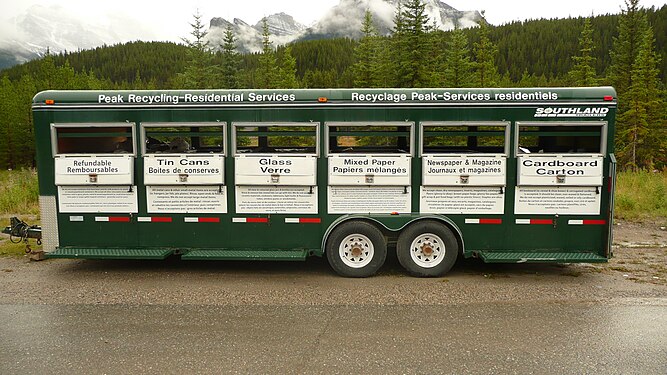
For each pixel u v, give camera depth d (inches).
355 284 274.4
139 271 304.7
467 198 284.2
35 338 198.4
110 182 293.4
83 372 168.7
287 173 287.4
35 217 508.1
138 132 291.7
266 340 195.8
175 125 291.0
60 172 295.1
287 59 1455.5
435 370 169.2
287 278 287.4
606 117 275.4
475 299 246.8
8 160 1803.6
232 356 181.0
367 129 305.6
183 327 210.1
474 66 1153.4
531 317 220.2
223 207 293.4
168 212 295.6
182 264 321.1
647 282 275.6
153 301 246.1
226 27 1379.2
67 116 293.6
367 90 284.4
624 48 1460.4
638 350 184.5
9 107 1802.4
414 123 283.1
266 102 287.3
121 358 179.6
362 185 285.6
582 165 277.6
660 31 3189.0
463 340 194.9
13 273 300.8
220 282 279.9
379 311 229.6
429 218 285.3
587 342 192.1
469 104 281.0
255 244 294.4
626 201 507.8
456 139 350.9
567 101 276.4
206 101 289.3
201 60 1272.1
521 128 281.3
